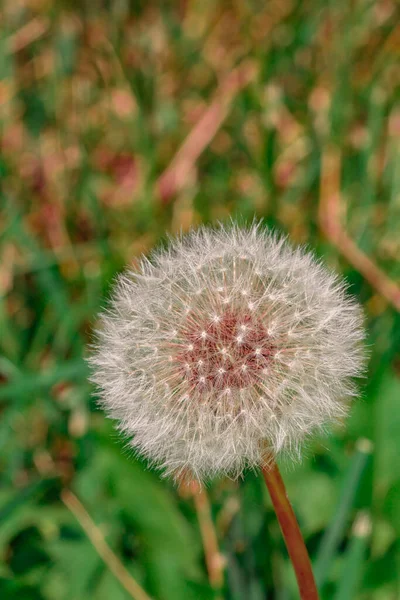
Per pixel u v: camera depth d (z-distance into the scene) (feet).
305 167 1.08
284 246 0.70
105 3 1.29
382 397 0.76
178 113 1.18
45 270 0.93
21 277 1.00
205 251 0.65
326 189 1.03
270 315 0.63
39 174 1.13
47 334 0.95
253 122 1.12
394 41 1.19
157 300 0.64
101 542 0.75
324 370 0.61
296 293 0.63
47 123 1.19
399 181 0.99
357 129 1.13
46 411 0.89
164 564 0.74
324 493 0.76
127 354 0.64
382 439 0.75
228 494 0.80
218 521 0.79
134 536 0.77
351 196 1.04
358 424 0.76
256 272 0.64
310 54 1.21
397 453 0.75
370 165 1.03
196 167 1.11
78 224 1.09
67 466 0.89
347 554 0.71
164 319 0.64
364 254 0.93
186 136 1.15
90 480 0.79
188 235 0.68
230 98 1.14
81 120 1.18
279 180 1.09
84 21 1.29
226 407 0.61
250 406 0.61
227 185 1.09
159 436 0.61
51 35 1.26
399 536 0.73
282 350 0.62
